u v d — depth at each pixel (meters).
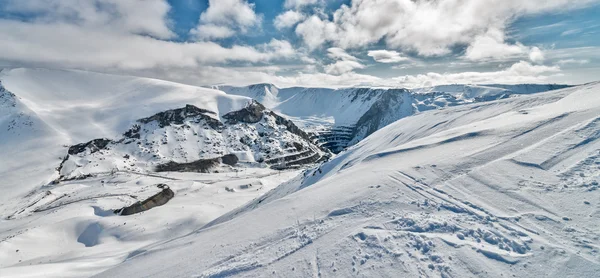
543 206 9.92
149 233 50.97
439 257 8.48
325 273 9.05
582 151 12.45
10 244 43.88
